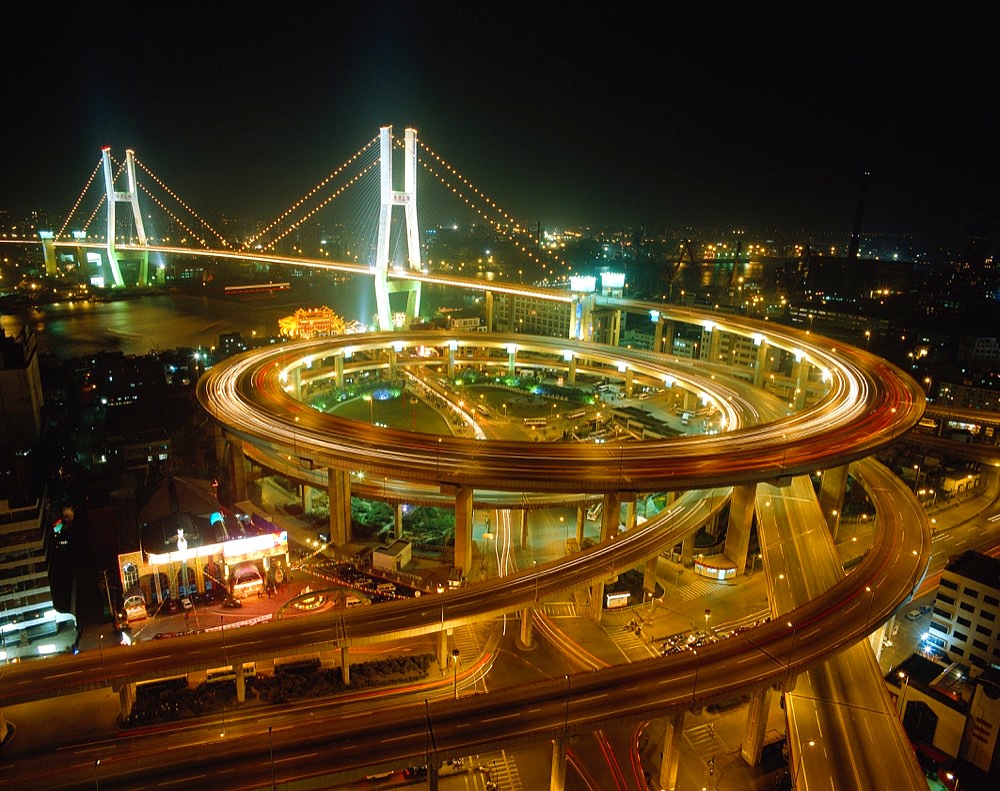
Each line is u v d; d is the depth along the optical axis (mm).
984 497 154625
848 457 128625
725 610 111625
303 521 138875
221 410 148625
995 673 83375
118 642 98875
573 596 113812
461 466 120438
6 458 112500
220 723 82562
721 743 84688
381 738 69938
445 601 93875
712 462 124250
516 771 79188
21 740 79812
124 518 128125
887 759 73188
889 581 100312
